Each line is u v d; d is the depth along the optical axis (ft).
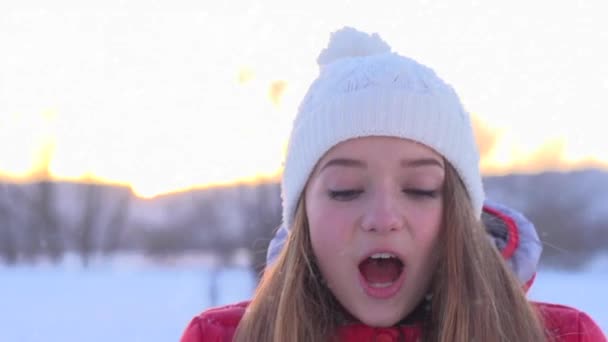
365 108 5.06
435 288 5.22
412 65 5.41
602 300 29.45
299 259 5.37
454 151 5.21
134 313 33.19
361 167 4.99
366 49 6.34
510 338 5.24
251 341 5.38
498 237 6.13
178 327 29.71
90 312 33.65
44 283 46.29
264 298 5.49
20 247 64.90
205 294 38.73
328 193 5.05
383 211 4.85
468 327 5.11
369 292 4.96
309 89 5.62
